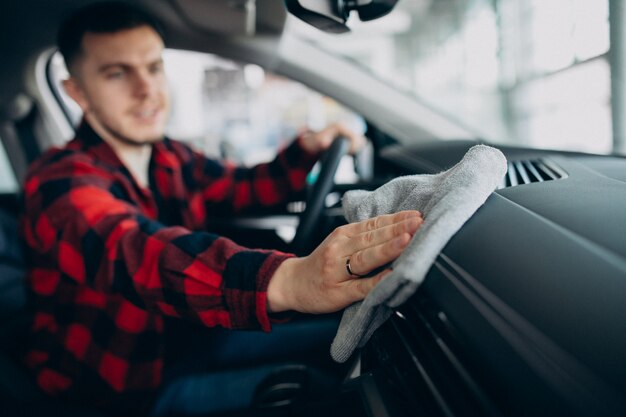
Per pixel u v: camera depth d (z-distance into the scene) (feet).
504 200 1.07
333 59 3.98
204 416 1.18
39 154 4.35
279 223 3.89
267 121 17.61
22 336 2.80
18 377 2.42
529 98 17.38
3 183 4.54
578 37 12.72
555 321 0.69
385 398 1.03
